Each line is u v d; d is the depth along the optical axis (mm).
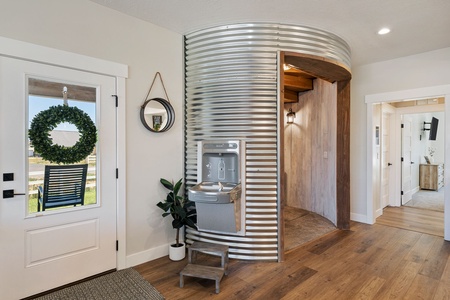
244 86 2834
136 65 2781
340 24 2850
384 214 4758
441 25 2861
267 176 2820
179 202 2953
